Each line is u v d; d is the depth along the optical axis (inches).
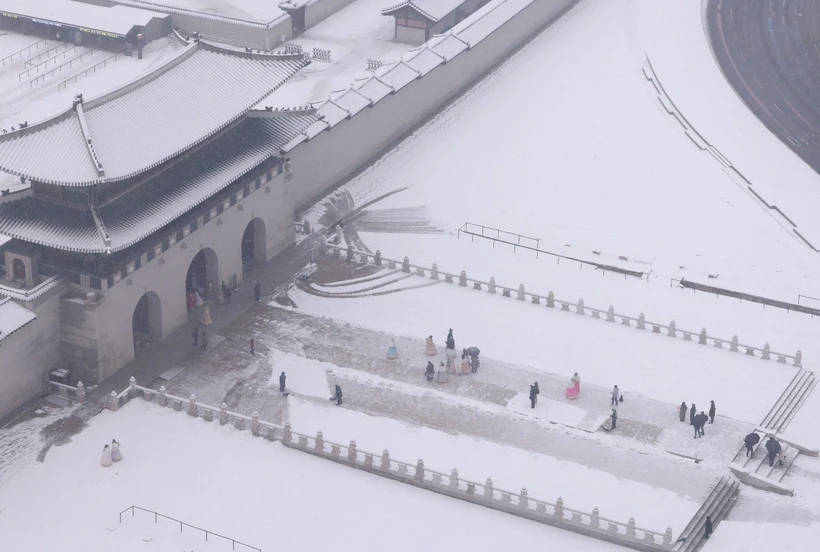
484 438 4995.1
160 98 5344.5
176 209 5246.1
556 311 5812.0
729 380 5383.9
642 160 7037.4
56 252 5137.8
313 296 5871.1
